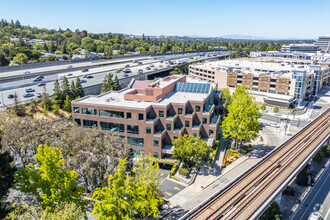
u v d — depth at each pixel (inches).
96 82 5354.3
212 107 3368.6
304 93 5551.2
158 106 2915.8
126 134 2928.2
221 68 6574.8
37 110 3806.6
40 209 1523.1
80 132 2209.6
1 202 1539.1
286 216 2159.2
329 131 3565.5
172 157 2908.5
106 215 1525.6
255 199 2041.1
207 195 2305.6
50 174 1578.5
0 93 4315.9
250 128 2977.4
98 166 1947.6
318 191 2534.5
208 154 2573.8
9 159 1640.0
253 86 5949.8
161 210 2097.7
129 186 1585.9
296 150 2979.8
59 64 7160.4
